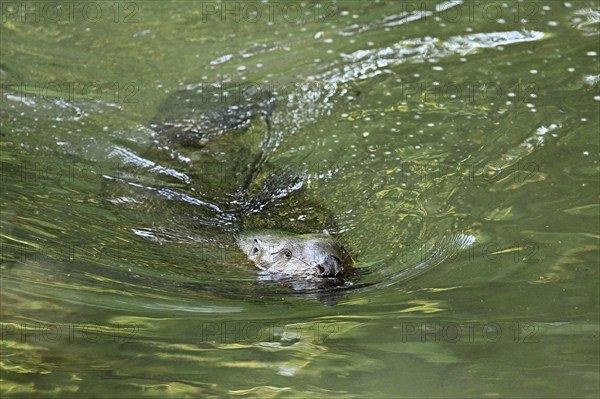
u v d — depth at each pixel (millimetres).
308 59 21641
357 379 10969
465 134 18469
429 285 13492
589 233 14703
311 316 12711
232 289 13750
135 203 16484
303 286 13875
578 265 13727
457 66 21219
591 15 23500
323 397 10555
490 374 10977
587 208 15539
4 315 12398
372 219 15977
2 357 11406
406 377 10977
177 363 11336
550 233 14805
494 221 15375
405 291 13391
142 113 19734
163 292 13398
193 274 14219
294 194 17078
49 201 16094
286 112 19672
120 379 10961
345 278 14078
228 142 18734
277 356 11531
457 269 13922
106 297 13047
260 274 14422
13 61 21453
